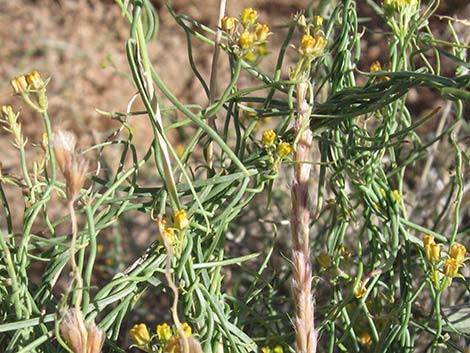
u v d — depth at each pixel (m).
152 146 0.32
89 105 0.86
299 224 0.27
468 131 0.51
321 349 0.41
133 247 0.55
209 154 0.34
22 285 0.30
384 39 0.72
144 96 0.29
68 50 0.91
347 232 0.47
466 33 0.48
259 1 0.99
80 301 0.28
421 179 0.48
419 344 0.39
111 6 1.01
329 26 0.34
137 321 0.47
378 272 0.33
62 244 0.31
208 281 0.31
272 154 0.32
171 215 0.33
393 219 0.34
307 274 0.27
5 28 0.95
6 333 0.31
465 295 0.43
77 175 0.24
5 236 0.32
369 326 0.36
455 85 0.30
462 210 0.45
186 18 0.33
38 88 0.29
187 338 0.26
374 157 0.34
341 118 0.33
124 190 0.33
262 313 0.40
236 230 0.48
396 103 0.34
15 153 0.79
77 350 0.25
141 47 0.29
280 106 0.34
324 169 0.36
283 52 0.33
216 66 0.33
